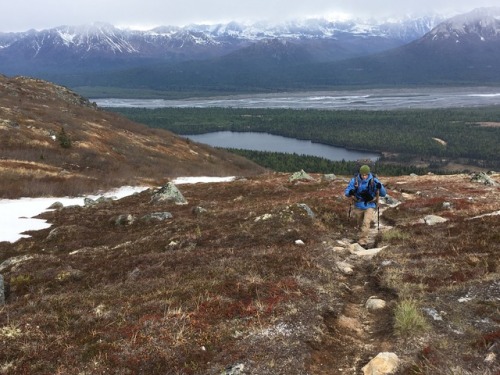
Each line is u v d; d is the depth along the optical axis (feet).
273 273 35.68
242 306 28.35
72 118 378.94
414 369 21.39
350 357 23.99
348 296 33.30
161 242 60.64
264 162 531.50
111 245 69.21
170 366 22.02
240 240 54.34
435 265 36.47
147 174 267.39
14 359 22.98
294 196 103.40
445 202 71.61
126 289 35.47
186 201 124.36
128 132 414.41
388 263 39.01
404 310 26.50
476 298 28.84
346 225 61.87
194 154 409.69
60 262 56.49
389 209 73.20
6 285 46.32
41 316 28.58
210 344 23.94
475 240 42.14
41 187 183.42
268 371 21.53
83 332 25.94
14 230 102.99
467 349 22.80
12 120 293.23
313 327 26.04
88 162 262.06
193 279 35.42
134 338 24.17
